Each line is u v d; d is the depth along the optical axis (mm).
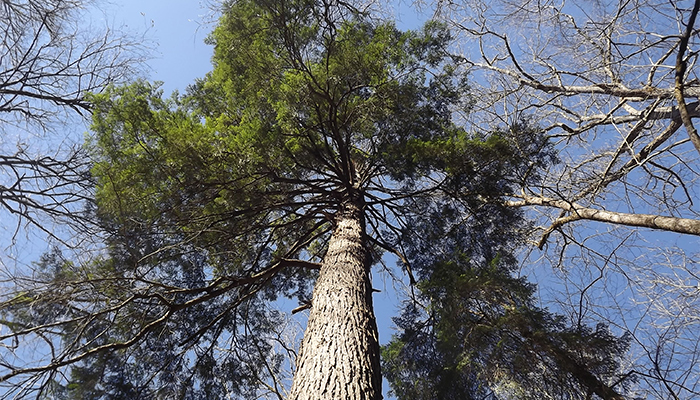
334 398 2711
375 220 7113
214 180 5094
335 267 4500
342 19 5695
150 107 5332
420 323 6359
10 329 4258
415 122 6035
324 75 5457
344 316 3646
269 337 7000
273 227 6270
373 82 5598
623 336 4797
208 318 6289
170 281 5902
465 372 5152
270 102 5367
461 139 5484
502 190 5949
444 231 6871
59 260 5227
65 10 6738
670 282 6113
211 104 6508
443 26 5980
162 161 4879
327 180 6371
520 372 4785
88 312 4691
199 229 5500
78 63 7367
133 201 5008
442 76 6301
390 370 6301
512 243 6938
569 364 4668
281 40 5590
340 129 5969
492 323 5020
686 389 4488
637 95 7043
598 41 7316
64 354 4367
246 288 6051
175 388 5715
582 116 7949
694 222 5504
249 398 6270
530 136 5812
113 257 5219
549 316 5027
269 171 5199
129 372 5355
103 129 4812
